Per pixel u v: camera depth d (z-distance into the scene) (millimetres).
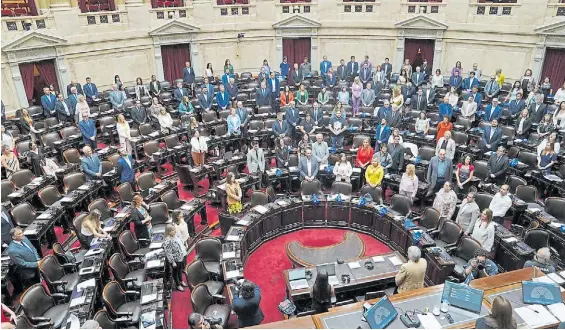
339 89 21016
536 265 7887
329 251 10109
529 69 19484
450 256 9156
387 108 15930
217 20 24062
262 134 16469
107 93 20109
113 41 21281
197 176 13422
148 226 10195
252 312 6926
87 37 20297
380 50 24266
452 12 21828
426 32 22719
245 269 10141
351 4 23891
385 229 10906
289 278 8359
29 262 8719
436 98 19922
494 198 10398
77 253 9602
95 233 9539
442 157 11766
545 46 19672
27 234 9703
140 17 21875
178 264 9391
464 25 21656
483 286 6895
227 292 8320
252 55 25406
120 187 11812
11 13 18094
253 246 10789
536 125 15781
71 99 17594
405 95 18844
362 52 24672
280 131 15523
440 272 8758
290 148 14727
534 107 16078
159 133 16031
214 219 12430
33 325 7348
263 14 24594
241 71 25562
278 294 9312
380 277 8422
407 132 15984
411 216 11180
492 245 9445
